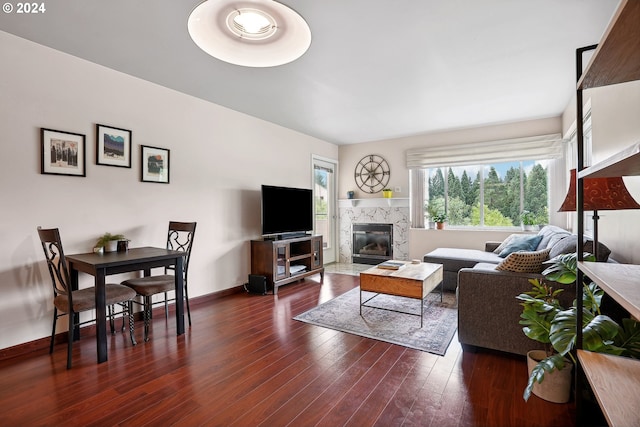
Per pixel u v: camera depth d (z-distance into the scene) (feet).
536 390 6.11
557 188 15.25
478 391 6.31
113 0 6.56
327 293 13.64
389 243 19.75
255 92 11.80
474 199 17.61
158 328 9.72
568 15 7.18
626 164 3.30
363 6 6.77
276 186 14.89
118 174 10.01
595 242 6.02
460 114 14.62
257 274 14.21
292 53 8.50
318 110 13.92
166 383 6.64
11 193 7.95
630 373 3.99
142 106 10.61
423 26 7.56
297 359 7.68
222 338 8.95
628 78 4.09
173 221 11.43
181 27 7.58
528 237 12.88
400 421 5.46
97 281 7.52
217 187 13.14
